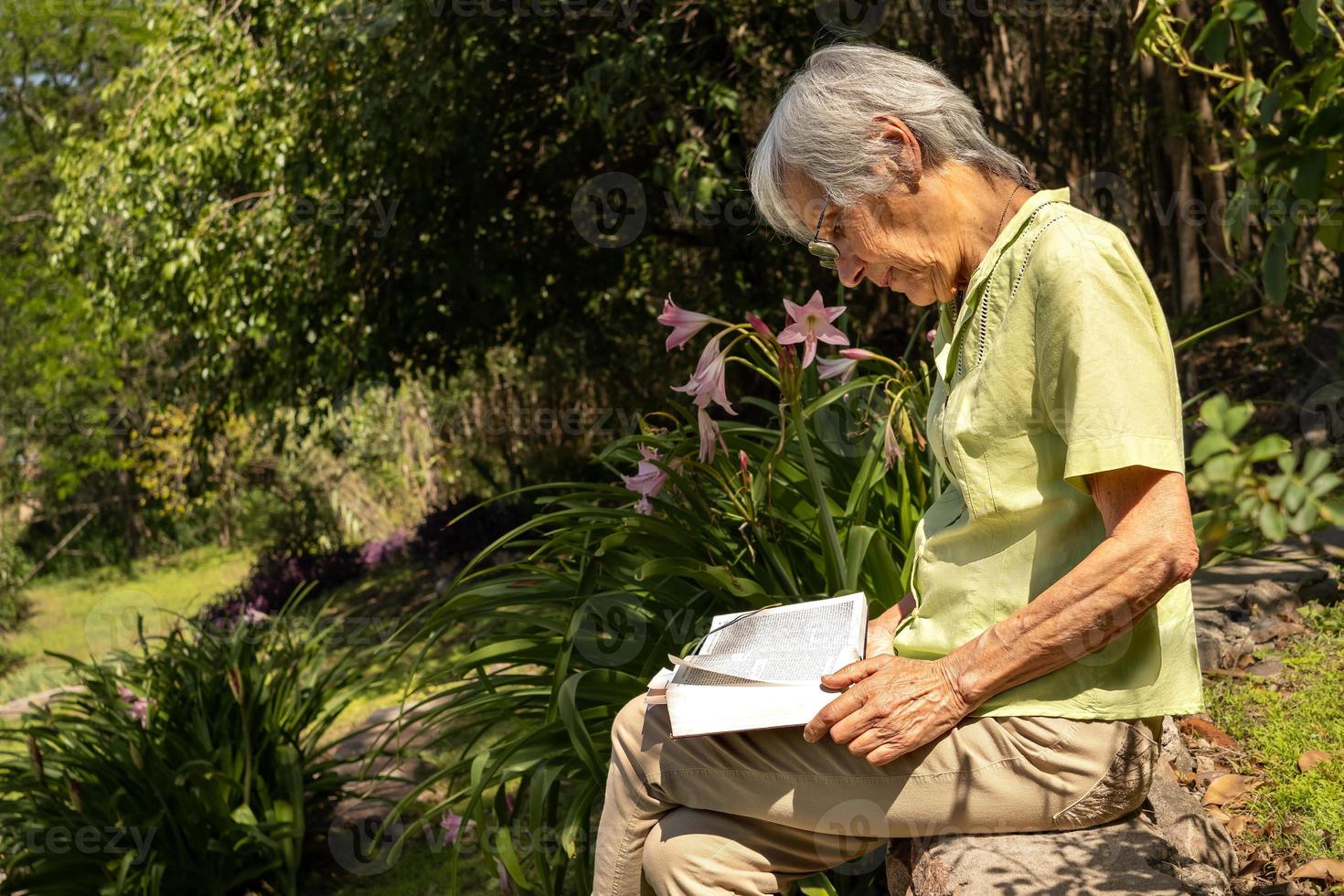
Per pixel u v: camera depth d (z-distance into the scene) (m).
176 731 3.72
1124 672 1.28
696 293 7.70
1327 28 2.14
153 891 3.17
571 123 6.70
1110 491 1.20
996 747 1.29
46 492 15.22
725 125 5.69
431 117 6.12
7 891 3.26
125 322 7.29
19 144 14.66
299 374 7.11
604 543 2.29
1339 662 2.53
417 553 9.44
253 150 6.30
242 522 14.35
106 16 13.34
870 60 1.40
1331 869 1.69
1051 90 8.14
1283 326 4.80
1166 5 2.47
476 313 7.18
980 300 1.32
